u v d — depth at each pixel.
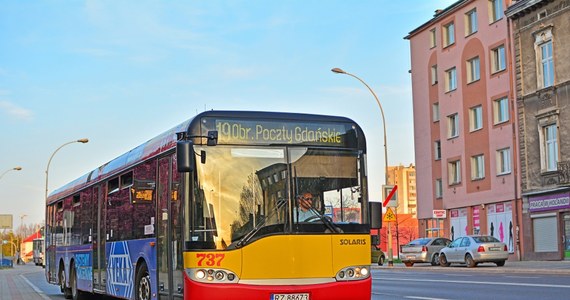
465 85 50.66
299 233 10.72
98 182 17.38
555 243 40.81
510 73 45.44
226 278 10.35
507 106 46.38
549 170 41.72
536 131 42.75
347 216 11.11
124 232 14.80
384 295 18.53
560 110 40.81
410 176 151.12
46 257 24.12
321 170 11.11
